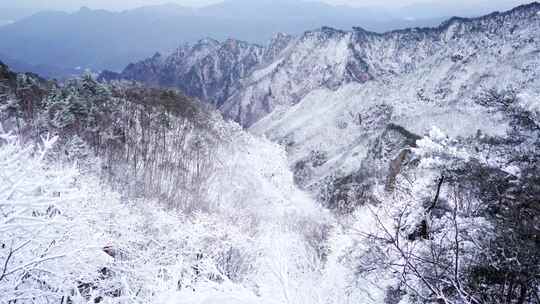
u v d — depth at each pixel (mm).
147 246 21547
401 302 7457
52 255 5328
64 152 39719
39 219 5113
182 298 8438
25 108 53688
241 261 26266
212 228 29250
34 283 5559
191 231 25234
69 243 5738
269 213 61875
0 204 4848
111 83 89250
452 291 6422
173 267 12414
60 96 53438
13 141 5414
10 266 5117
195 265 14586
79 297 6500
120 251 14758
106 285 8555
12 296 5082
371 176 73188
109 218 16047
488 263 6184
